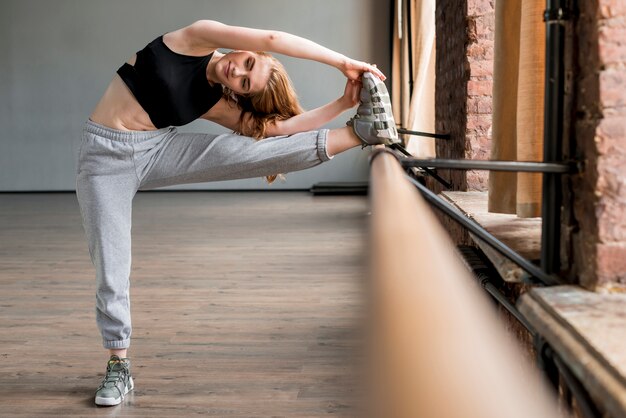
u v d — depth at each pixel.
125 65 2.81
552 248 1.45
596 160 1.30
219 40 2.65
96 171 2.93
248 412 2.93
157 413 2.96
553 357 1.37
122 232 3.05
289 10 12.33
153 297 4.93
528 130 1.86
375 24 12.24
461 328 0.28
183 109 2.80
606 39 1.27
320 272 5.63
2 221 9.11
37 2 12.59
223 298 4.86
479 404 0.23
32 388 3.27
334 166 12.59
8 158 12.87
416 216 0.47
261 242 7.11
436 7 4.41
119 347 3.14
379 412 0.23
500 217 2.27
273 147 2.70
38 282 5.48
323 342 3.84
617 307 1.21
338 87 12.41
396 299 0.29
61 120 12.76
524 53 1.85
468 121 3.33
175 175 2.88
